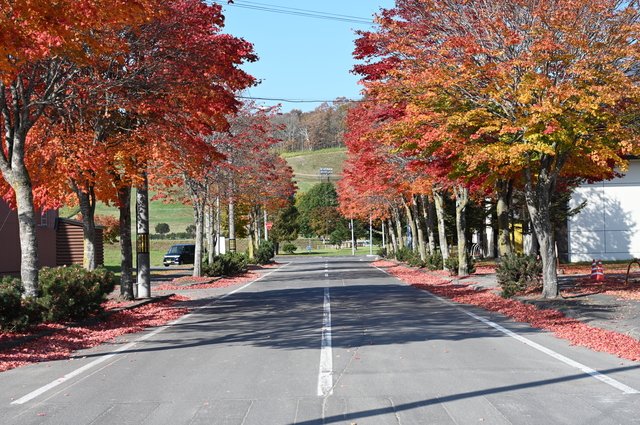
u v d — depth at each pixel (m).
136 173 16.38
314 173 161.00
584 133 14.52
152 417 5.87
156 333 12.30
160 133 15.16
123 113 16.03
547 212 16.20
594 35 14.44
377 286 24.39
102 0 10.07
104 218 58.09
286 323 13.28
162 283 28.34
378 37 16.94
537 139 14.44
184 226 99.38
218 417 5.81
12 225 29.42
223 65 14.19
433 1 16.06
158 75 13.94
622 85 13.88
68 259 36.69
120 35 13.48
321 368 8.17
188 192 32.31
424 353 9.16
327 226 109.81
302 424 5.54
